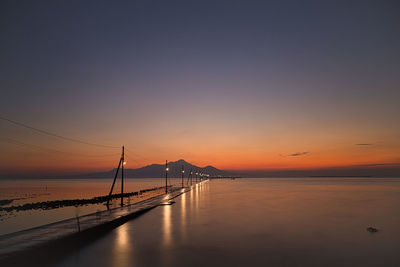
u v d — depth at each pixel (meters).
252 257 11.41
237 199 40.97
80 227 16.61
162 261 10.85
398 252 12.21
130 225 19.17
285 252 12.17
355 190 64.88
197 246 13.20
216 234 15.96
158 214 24.73
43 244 13.00
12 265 10.38
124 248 12.87
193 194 53.84
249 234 15.98
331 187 81.75
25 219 31.61
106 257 11.41
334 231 16.92
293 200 39.00
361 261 10.94
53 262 10.73
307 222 20.17
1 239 13.90
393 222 20.38
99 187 128.12
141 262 10.73
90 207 43.56
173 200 39.53
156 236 15.48
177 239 14.70
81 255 11.71
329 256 11.57
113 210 25.94
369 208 29.25
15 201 59.16
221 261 10.86
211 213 25.25
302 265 10.41
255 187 85.75
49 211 39.31
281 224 19.34
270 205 32.31
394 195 48.41
